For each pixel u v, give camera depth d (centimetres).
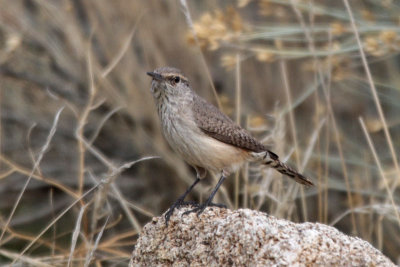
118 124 1345
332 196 1277
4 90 1395
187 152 863
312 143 1040
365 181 1240
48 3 1274
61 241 1275
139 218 1283
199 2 1414
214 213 657
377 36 1210
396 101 1312
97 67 1257
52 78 1380
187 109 852
